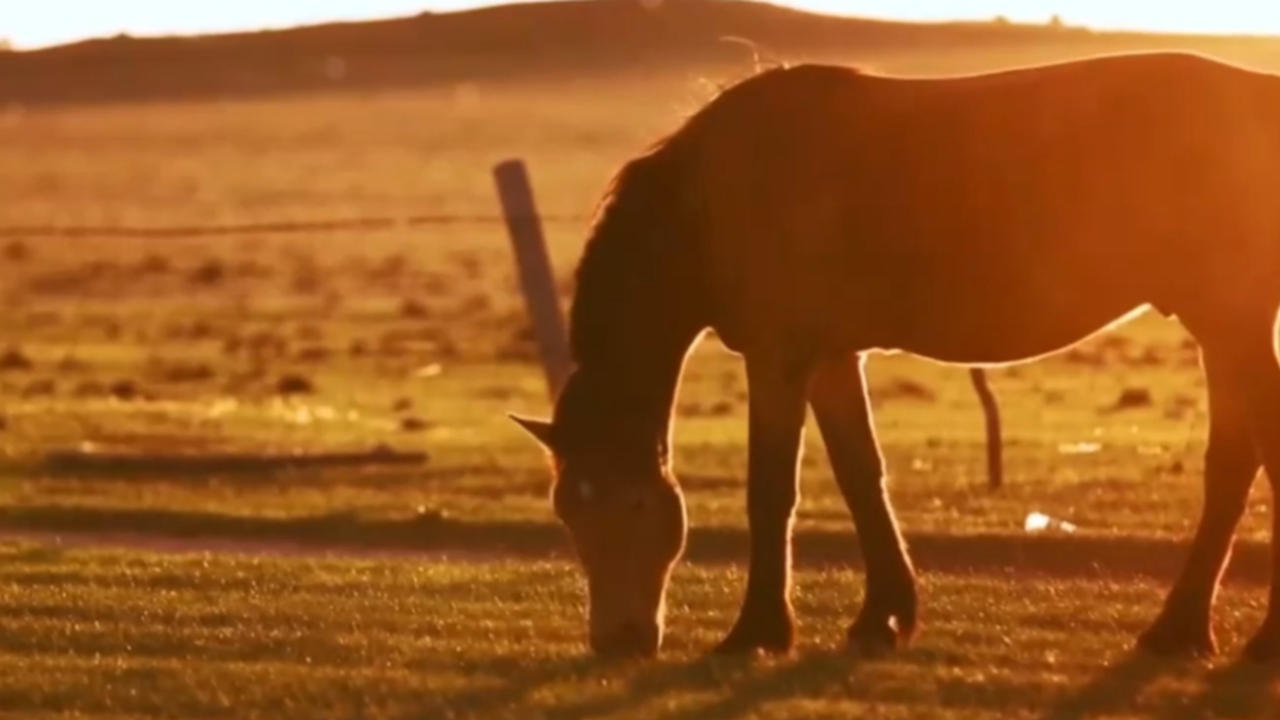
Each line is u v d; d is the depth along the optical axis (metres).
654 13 172.62
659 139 13.16
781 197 12.32
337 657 12.46
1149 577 15.84
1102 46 128.62
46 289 56.88
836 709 10.98
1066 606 13.89
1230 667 11.84
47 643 12.91
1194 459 23.19
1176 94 11.94
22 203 92.69
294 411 30.61
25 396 32.59
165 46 187.38
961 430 27.27
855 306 12.32
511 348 39.72
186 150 127.25
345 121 145.12
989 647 12.55
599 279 12.46
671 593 14.57
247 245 74.62
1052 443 25.42
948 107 12.24
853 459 12.78
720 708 11.03
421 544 18.23
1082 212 11.95
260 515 19.25
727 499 20.20
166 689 11.62
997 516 18.70
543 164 110.19
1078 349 40.16
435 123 140.62
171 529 19.06
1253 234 11.79
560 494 12.13
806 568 16.39
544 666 12.00
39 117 155.75
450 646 12.67
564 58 169.75
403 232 79.94
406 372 36.66
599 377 12.31
